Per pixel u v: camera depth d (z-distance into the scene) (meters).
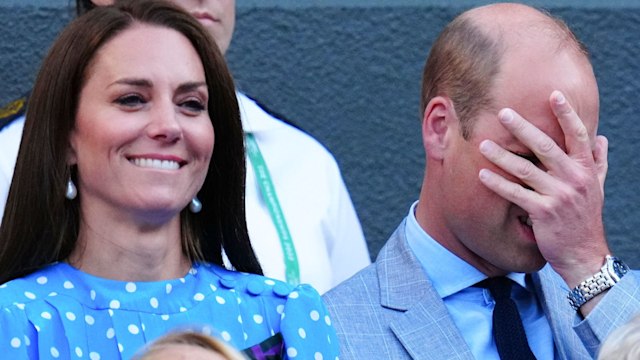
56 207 10.49
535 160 12.16
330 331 10.93
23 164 10.55
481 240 12.28
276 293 10.94
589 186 12.13
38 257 10.50
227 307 10.72
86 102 10.53
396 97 19.03
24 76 18.38
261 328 10.76
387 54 19.06
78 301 10.27
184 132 10.63
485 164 12.09
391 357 12.13
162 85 10.60
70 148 10.59
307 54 18.95
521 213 12.19
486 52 12.16
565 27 12.43
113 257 10.52
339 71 18.97
